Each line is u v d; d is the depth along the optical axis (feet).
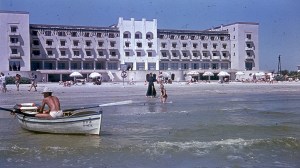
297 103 111.24
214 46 433.07
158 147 43.68
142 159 38.47
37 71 339.16
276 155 40.34
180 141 47.83
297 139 48.14
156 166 35.86
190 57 420.36
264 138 49.78
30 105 63.36
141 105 100.99
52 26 369.71
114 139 49.21
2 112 81.71
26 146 44.21
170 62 412.77
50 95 56.18
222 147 43.78
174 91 180.55
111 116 75.61
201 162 37.37
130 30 395.14
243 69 430.61
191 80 328.08
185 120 69.26
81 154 40.45
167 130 57.00
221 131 56.13
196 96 143.02
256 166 35.96
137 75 360.28
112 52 390.63
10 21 347.97
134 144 45.52
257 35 436.76
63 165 35.96
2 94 147.23
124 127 60.34
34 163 36.63
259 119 71.10
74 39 376.48
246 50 431.84
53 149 42.60
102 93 160.35
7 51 347.56
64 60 373.81
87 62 384.06
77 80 319.68
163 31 409.69
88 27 382.42
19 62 352.28
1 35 345.72
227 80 334.65
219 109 90.22
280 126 60.95
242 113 81.82
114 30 390.42
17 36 350.64
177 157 39.34
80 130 51.57
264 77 349.41
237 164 36.65
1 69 346.54
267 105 103.50
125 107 95.25
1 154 40.04
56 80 356.18
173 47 413.18
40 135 52.11
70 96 139.64
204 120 69.26
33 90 178.09
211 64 432.25
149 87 131.34
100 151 41.81
